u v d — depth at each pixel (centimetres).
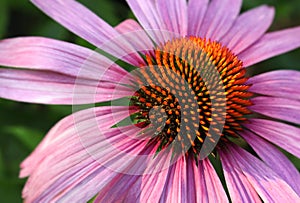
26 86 25
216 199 25
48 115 31
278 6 34
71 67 25
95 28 27
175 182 25
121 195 24
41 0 26
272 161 27
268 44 30
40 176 24
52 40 26
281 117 28
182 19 29
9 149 31
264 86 29
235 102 27
